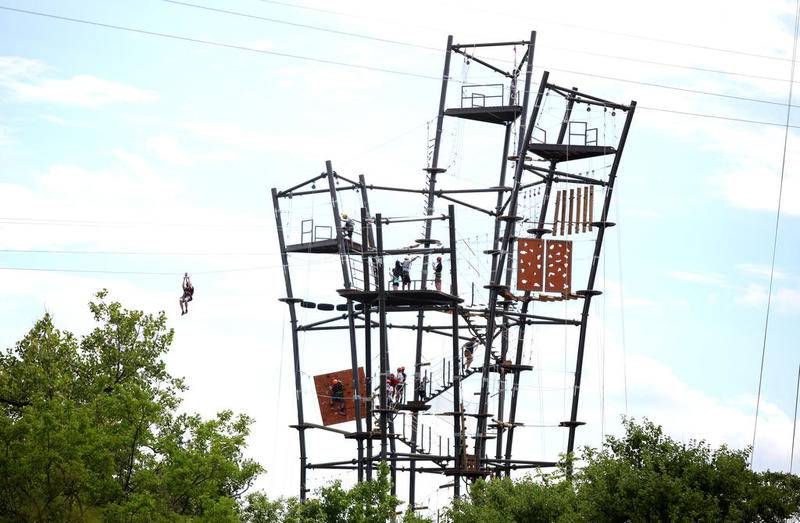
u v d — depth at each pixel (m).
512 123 109.31
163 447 91.31
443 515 97.31
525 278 102.12
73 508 87.62
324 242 107.62
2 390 103.31
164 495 89.44
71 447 86.88
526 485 94.50
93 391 102.88
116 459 91.25
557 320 104.94
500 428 106.12
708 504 77.06
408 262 103.31
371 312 107.44
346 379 110.31
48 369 106.62
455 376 102.81
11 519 85.56
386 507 94.12
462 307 106.00
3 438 87.88
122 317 109.31
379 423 106.94
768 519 77.44
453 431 103.75
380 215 101.50
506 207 107.00
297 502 98.69
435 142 111.12
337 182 109.44
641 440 82.38
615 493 79.19
